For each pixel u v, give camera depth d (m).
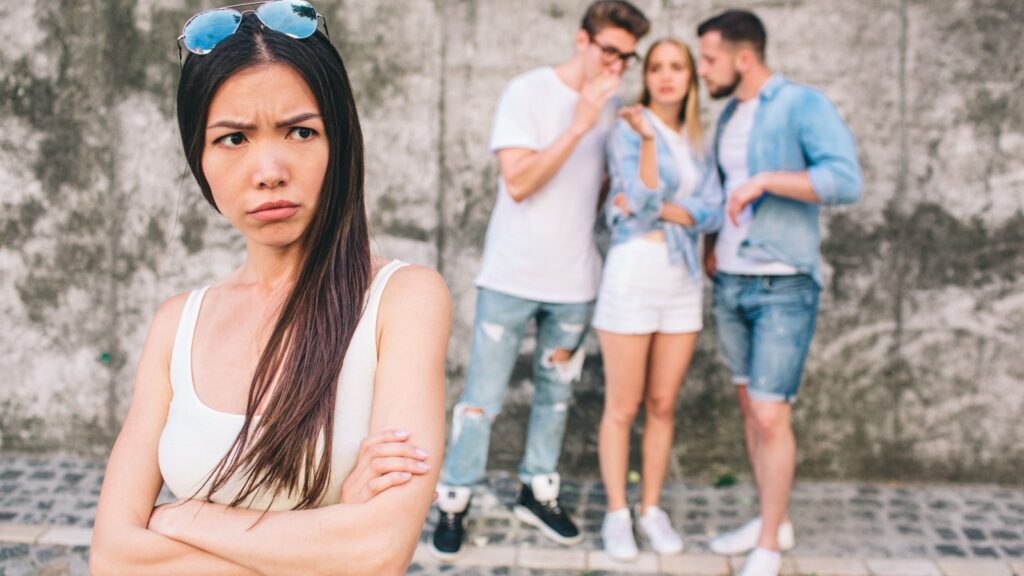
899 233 3.61
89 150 3.82
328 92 1.06
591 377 3.81
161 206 3.84
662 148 2.93
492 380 3.19
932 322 3.64
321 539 1.03
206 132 1.03
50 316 3.93
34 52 3.78
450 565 3.09
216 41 1.03
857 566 3.04
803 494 3.65
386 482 1.04
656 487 3.24
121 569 1.08
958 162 3.54
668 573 3.03
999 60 3.47
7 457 3.99
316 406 1.06
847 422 3.73
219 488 1.07
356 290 1.12
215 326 1.17
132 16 3.74
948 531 3.31
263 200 1.04
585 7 3.62
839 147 2.71
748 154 2.89
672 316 3.01
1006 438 3.66
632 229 3.01
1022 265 3.55
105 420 3.97
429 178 3.73
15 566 3.02
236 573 1.05
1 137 3.83
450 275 3.80
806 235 2.83
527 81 3.08
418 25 3.65
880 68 3.54
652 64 2.96
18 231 3.89
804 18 3.54
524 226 3.10
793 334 2.84
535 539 3.29
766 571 2.90
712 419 3.79
